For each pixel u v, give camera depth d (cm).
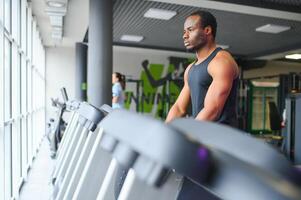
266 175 30
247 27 747
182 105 203
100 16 491
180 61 1225
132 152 42
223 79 165
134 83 1169
